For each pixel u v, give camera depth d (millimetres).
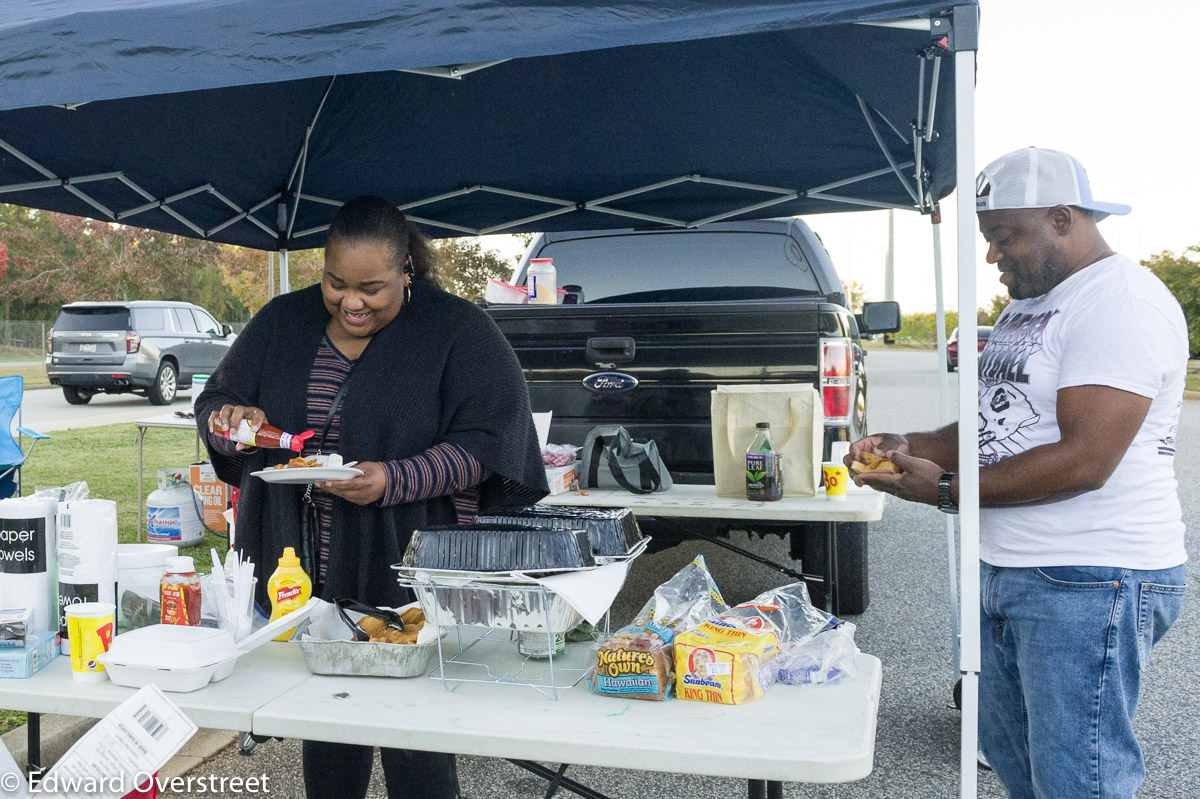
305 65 1888
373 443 2172
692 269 5500
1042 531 1914
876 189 4480
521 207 5012
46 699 1651
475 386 2205
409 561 1673
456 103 4020
